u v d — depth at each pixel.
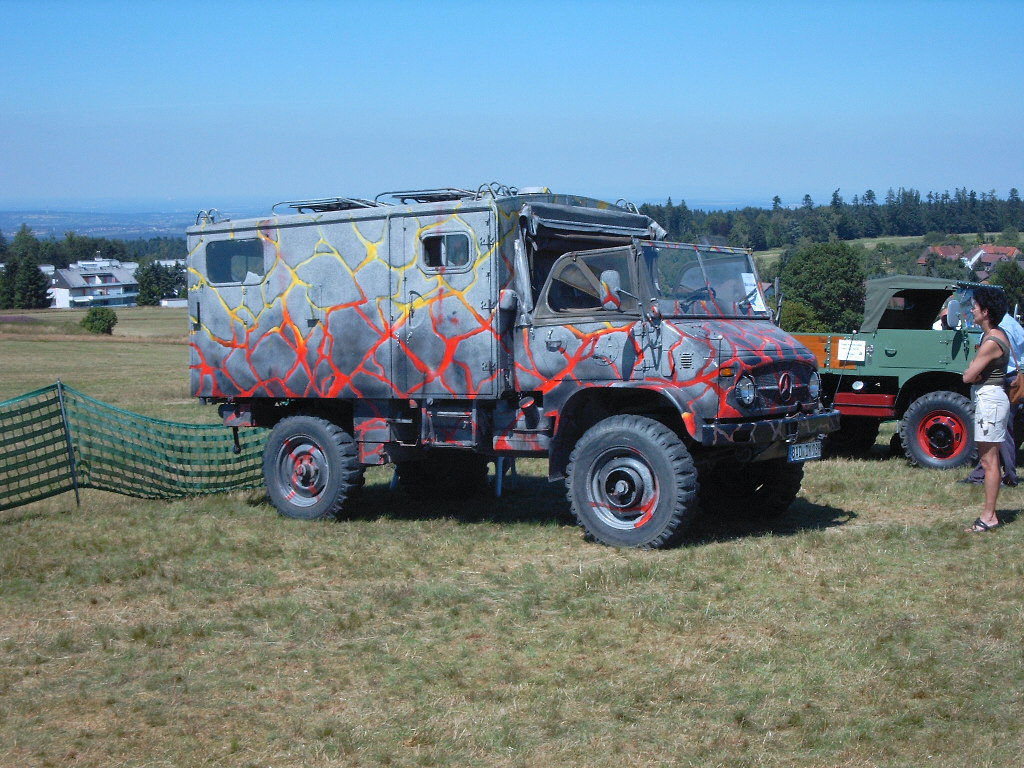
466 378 8.67
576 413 8.58
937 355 11.85
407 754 4.50
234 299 9.91
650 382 7.91
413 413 9.26
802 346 8.60
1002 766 4.25
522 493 10.91
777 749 4.45
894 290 12.20
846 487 10.41
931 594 6.53
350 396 9.30
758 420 8.02
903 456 12.95
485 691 5.16
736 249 9.19
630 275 8.12
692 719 4.76
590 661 5.54
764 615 6.16
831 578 6.92
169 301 145.38
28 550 8.55
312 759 4.48
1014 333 10.60
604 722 4.75
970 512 9.09
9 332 71.38
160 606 6.89
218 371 10.05
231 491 11.31
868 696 4.95
